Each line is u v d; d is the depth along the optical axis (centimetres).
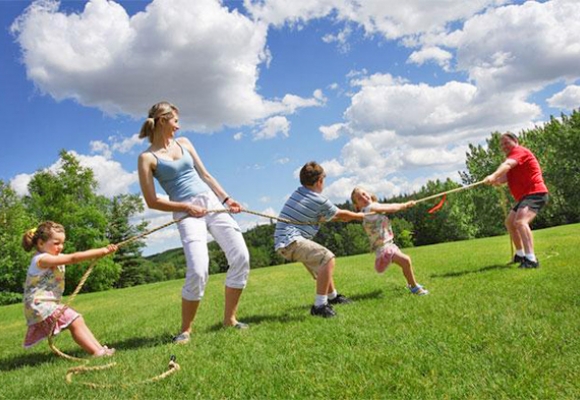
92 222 3347
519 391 262
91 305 1139
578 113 5003
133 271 4734
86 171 3278
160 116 475
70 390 338
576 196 4919
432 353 337
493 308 440
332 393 288
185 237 469
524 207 698
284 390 302
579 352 309
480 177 5216
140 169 462
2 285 3381
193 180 491
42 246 472
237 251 493
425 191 6350
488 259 889
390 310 495
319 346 383
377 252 602
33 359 482
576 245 918
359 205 624
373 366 324
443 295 541
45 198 3181
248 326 491
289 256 540
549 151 5100
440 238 6172
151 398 309
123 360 405
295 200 553
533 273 622
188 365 366
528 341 337
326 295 523
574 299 438
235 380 325
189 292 462
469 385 276
